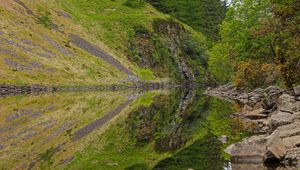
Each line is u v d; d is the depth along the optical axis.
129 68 101.38
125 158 15.59
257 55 55.81
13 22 79.38
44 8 102.12
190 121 28.75
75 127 24.22
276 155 13.67
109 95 57.81
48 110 33.06
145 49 121.75
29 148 17.36
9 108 33.03
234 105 41.69
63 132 22.11
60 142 19.00
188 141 19.62
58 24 99.75
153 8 160.62
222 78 96.12
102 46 105.62
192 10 165.12
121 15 133.88
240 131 22.19
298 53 33.78
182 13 165.75
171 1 167.62
